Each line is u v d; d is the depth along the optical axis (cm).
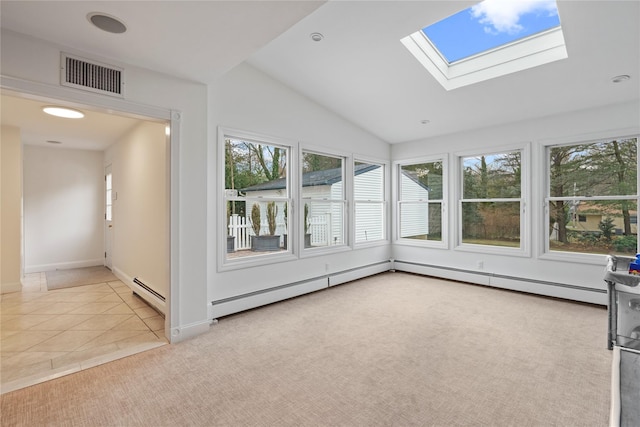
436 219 520
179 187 282
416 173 547
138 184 410
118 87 248
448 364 238
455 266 493
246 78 358
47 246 563
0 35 201
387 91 393
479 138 464
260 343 276
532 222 418
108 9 185
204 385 212
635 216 355
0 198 424
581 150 389
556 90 345
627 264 282
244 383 215
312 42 310
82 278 502
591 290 372
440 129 484
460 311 355
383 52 320
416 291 439
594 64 295
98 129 442
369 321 327
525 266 425
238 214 369
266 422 177
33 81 211
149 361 244
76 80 229
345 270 486
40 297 405
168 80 275
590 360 242
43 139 504
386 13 266
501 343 273
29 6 180
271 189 398
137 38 218
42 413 184
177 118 280
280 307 373
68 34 210
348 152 487
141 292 378
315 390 206
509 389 206
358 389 207
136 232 421
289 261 408
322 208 463
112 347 267
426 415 181
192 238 291
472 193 483
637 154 352
